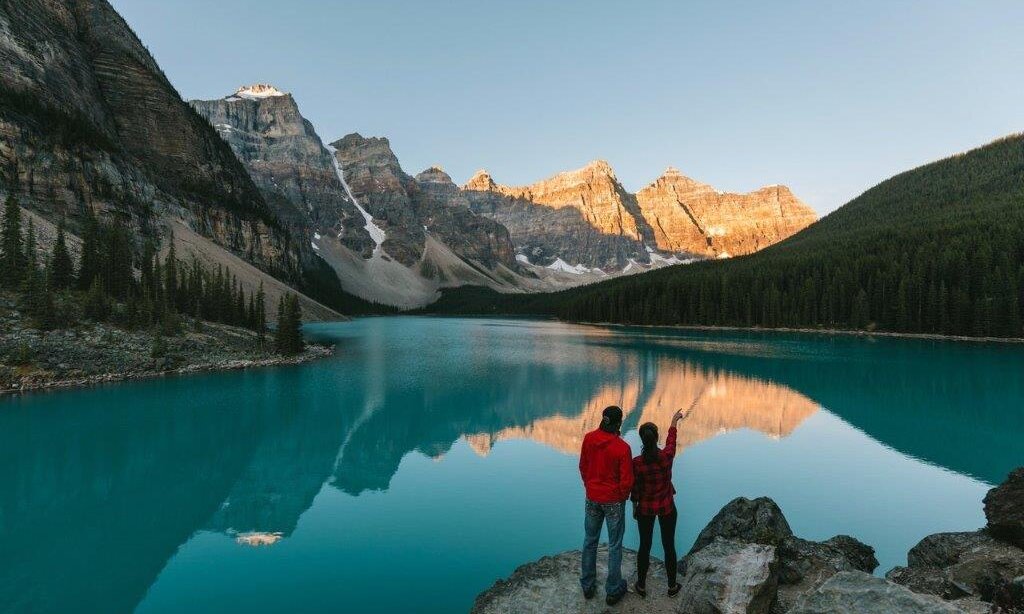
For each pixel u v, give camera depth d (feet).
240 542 59.72
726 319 480.64
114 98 517.96
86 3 541.34
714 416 127.85
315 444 103.60
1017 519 38.68
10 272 181.57
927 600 23.67
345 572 52.42
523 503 71.72
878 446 100.94
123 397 142.10
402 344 341.21
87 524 65.05
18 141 312.50
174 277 254.06
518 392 163.63
